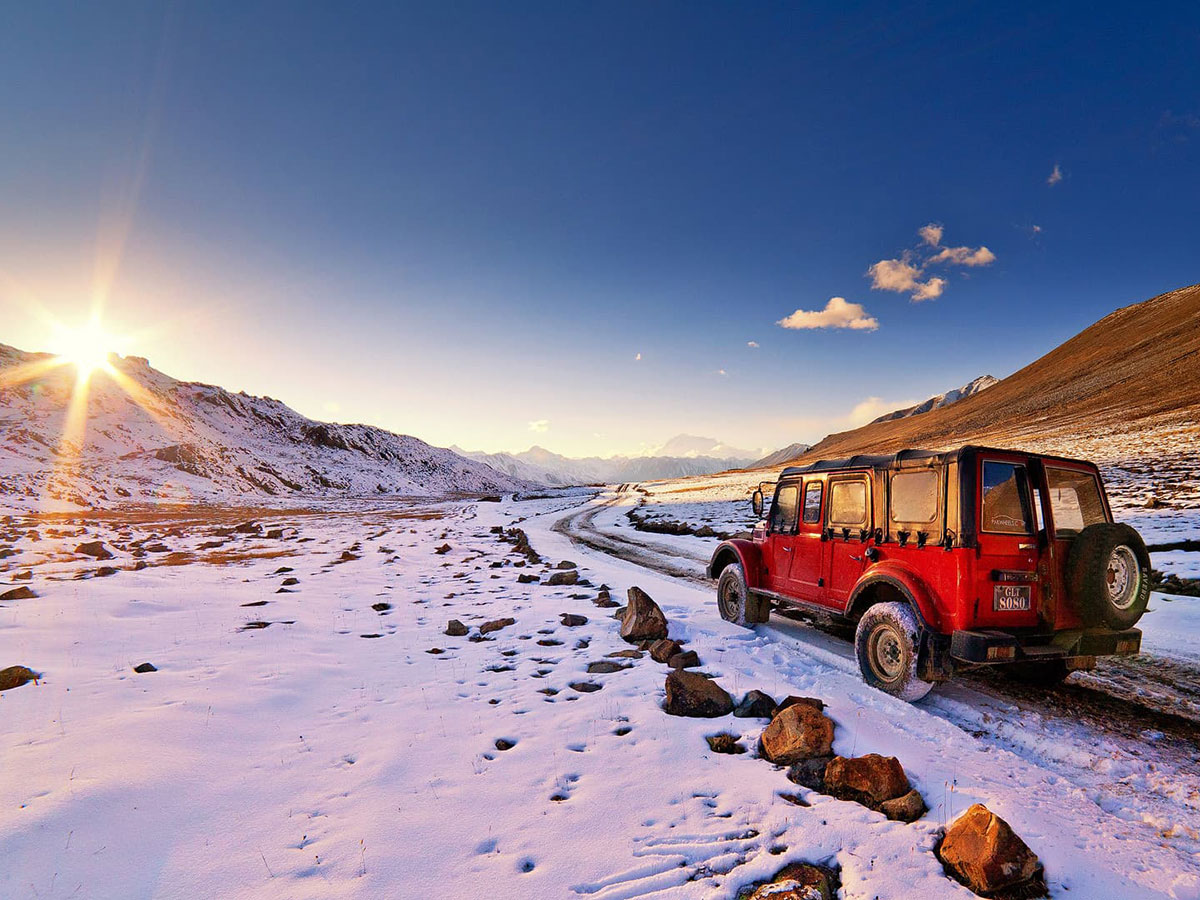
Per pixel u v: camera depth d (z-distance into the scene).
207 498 56.38
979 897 2.64
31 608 8.16
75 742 3.96
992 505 5.12
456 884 2.73
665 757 4.09
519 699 5.38
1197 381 53.62
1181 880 2.81
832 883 2.77
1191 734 4.70
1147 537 12.34
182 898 2.59
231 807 3.39
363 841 3.06
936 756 4.12
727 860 2.93
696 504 42.19
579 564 15.71
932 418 128.00
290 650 6.80
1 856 2.74
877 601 6.18
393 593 11.09
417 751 4.22
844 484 6.66
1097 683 5.85
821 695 5.34
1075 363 98.88
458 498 98.44
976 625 4.96
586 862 2.91
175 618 8.20
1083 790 3.84
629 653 6.80
